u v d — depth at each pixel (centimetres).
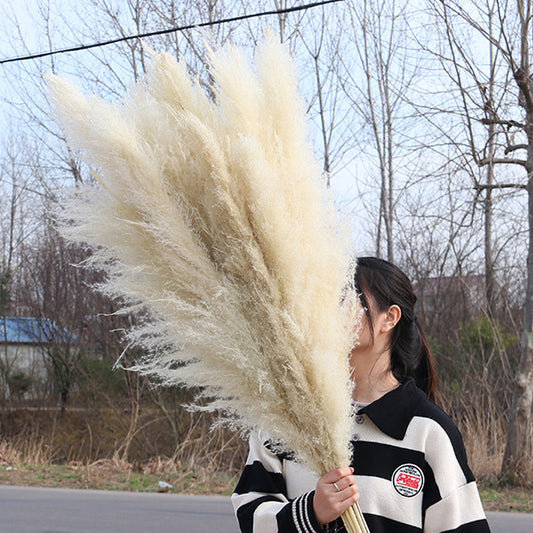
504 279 1445
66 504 711
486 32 852
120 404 1340
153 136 156
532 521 650
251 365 153
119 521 636
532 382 849
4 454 1103
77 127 154
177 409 1231
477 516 176
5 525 620
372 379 194
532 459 830
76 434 1359
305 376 157
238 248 154
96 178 160
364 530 163
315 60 1340
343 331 159
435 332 1370
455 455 181
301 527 166
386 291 193
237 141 151
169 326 154
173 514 668
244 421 160
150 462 1045
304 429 159
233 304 154
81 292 1491
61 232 163
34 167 1583
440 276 1432
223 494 809
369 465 179
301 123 159
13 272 1719
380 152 1398
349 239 159
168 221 152
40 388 1602
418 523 175
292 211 156
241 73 158
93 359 1453
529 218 866
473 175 901
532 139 863
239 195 153
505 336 1198
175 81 159
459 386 1107
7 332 1655
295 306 155
